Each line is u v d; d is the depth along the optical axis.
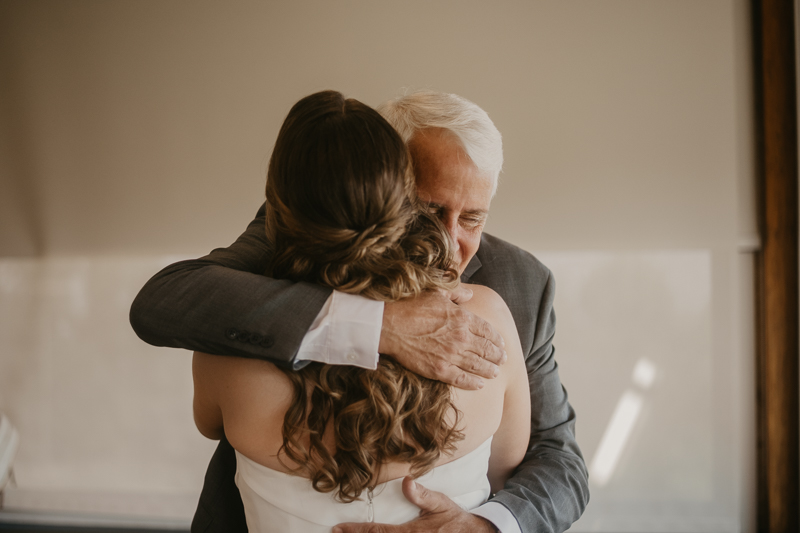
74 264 3.29
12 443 3.07
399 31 3.07
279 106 3.16
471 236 0.96
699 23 2.92
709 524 2.91
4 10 3.27
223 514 0.95
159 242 3.25
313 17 3.12
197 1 3.18
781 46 2.78
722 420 2.92
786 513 2.80
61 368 3.29
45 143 3.29
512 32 3.01
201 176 3.22
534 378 1.13
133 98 3.24
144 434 3.24
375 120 0.69
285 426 0.68
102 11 3.23
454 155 0.87
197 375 0.78
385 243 0.69
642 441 2.96
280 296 0.70
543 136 3.01
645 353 2.97
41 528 3.13
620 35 2.96
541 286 1.17
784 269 2.79
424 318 0.70
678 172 2.95
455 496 0.76
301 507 0.71
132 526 3.14
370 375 0.68
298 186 0.67
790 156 2.77
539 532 0.83
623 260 2.98
